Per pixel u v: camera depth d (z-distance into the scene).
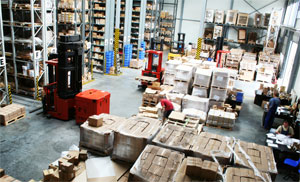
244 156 4.81
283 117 10.20
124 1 20.77
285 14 23.03
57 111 9.62
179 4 28.52
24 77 11.70
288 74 16.98
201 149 4.93
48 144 7.86
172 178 4.17
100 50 17.98
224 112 10.52
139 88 14.66
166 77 13.41
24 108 9.66
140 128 5.77
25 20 11.77
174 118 7.26
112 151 6.14
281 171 7.45
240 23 23.75
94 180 4.84
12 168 6.57
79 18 14.29
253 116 11.92
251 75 17.97
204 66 12.64
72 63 9.71
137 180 4.23
